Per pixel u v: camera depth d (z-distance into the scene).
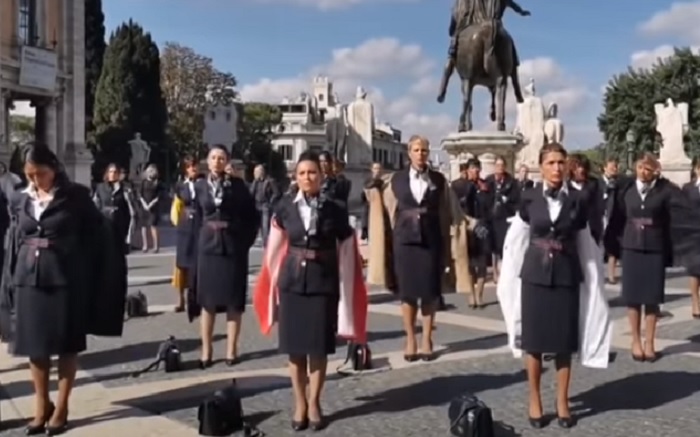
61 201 7.16
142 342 11.23
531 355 7.38
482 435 6.88
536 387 7.42
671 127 37.53
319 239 7.36
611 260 16.88
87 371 9.57
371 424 7.46
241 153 85.56
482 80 19.69
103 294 7.40
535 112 33.97
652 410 7.89
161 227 37.00
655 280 10.01
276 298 7.54
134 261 22.62
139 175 49.97
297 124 110.50
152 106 68.25
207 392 8.59
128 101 66.94
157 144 68.19
